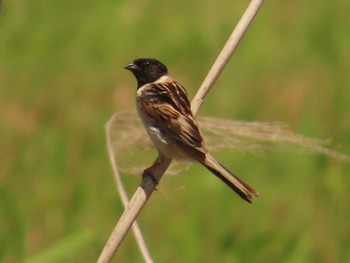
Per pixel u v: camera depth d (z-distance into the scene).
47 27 18.19
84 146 15.05
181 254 12.95
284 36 19.00
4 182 13.88
